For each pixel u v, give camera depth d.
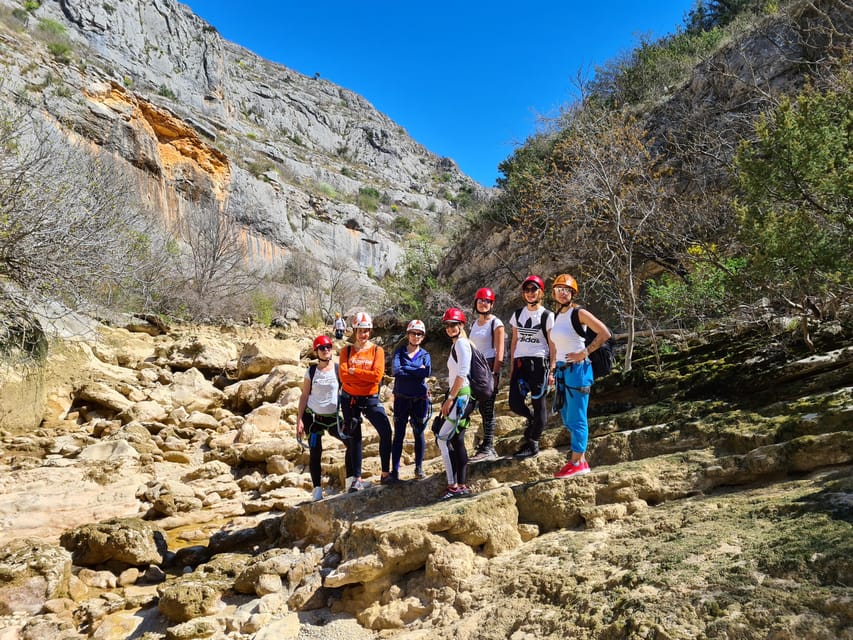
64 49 31.19
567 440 5.95
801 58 11.02
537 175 13.38
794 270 5.43
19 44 29.31
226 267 25.12
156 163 32.41
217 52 63.00
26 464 7.62
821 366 5.04
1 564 4.77
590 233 10.48
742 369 5.76
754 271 5.60
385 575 4.19
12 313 8.77
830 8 10.81
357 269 51.66
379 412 5.61
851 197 4.97
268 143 64.94
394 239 61.38
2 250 7.93
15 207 8.00
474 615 3.52
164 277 19.09
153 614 4.58
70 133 25.38
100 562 5.44
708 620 2.60
